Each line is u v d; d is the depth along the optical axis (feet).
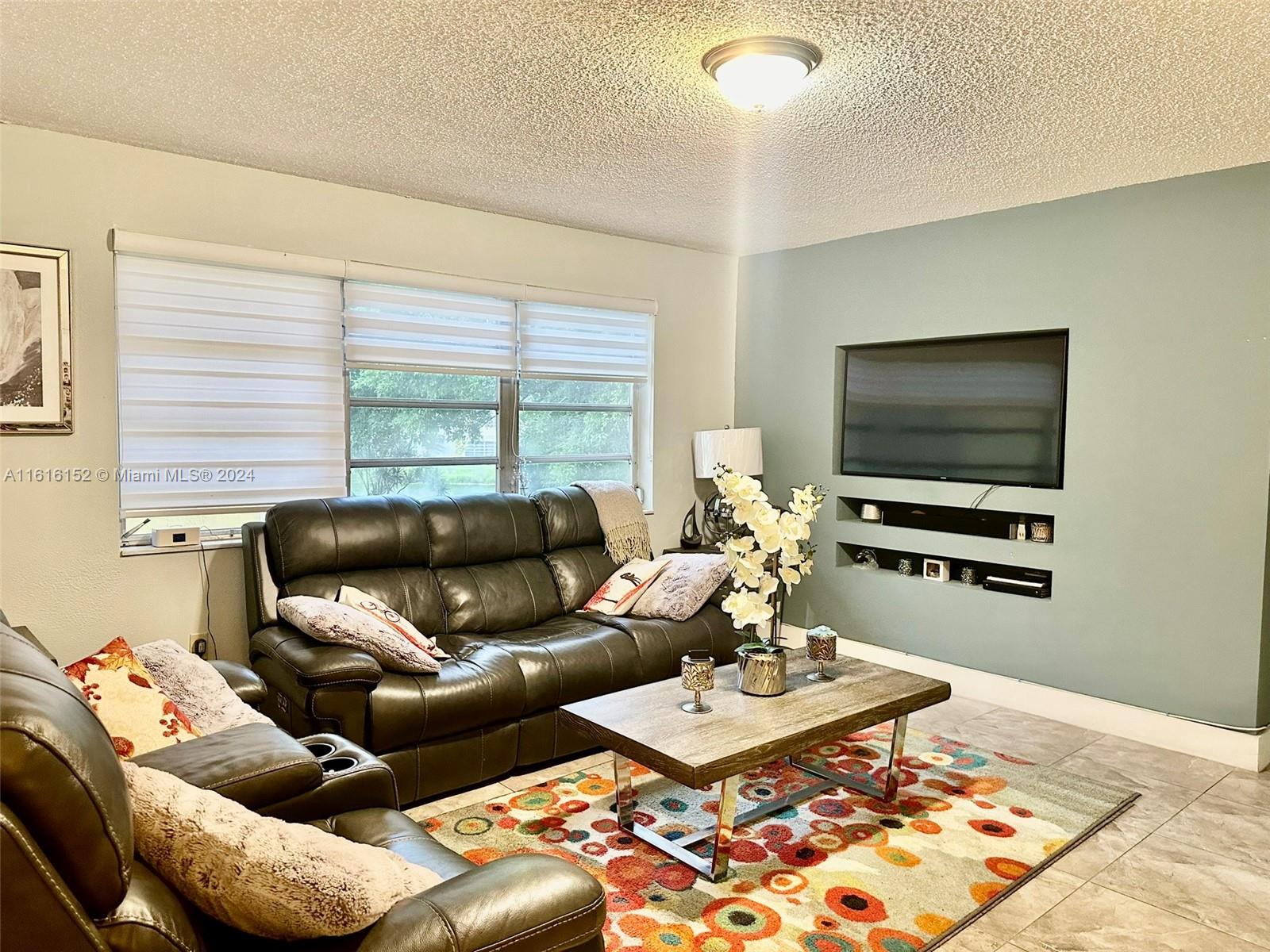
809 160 11.35
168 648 8.30
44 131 10.40
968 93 8.91
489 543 13.12
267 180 12.10
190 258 11.44
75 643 10.91
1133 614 12.46
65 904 3.33
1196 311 11.78
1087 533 12.91
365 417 13.64
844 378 16.49
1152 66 8.14
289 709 9.48
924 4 7.00
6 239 10.25
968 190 12.70
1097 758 11.68
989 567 14.71
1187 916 7.86
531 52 8.09
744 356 18.28
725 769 7.81
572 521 14.15
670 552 14.78
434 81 8.80
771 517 9.70
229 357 12.01
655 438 17.20
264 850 4.00
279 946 4.22
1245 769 11.40
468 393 14.78
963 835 9.39
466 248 14.21
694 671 9.11
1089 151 10.81
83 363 10.82
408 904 4.32
